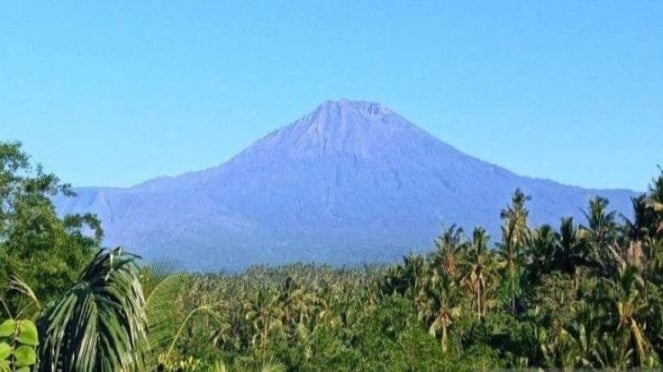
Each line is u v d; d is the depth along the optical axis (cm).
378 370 8006
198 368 2539
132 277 1739
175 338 2145
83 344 1634
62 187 3738
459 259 11525
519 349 9162
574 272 10406
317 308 12888
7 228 3447
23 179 3609
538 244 10812
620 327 8250
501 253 12038
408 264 12619
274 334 11900
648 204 9844
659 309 8512
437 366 8300
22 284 2475
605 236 10356
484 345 9144
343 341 9162
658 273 9169
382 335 8756
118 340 1659
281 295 13000
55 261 3412
